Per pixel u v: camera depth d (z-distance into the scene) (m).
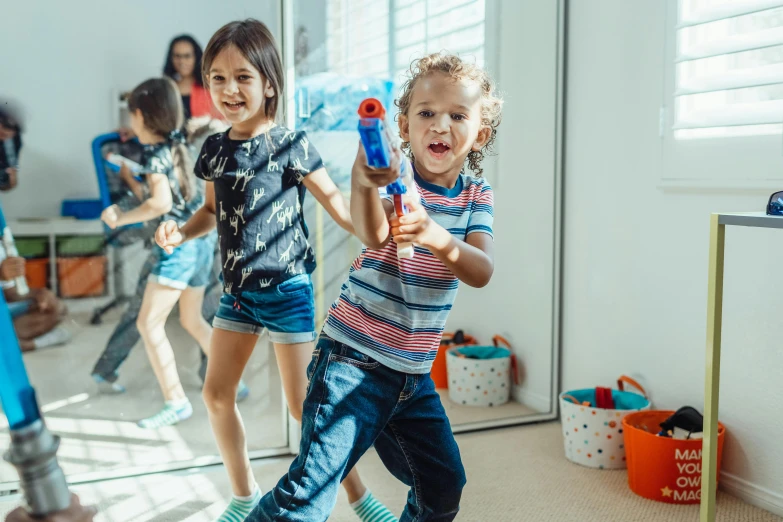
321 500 1.10
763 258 1.75
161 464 2.01
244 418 2.09
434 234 0.99
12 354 0.57
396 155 0.90
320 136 2.10
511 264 2.57
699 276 1.93
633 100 2.12
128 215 1.96
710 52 1.82
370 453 2.13
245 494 1.57
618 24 2.16
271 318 1.52
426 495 1.21
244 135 1.55
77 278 1.93
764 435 1.76
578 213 2.36
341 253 2.18
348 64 2.12
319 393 1.12
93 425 1.96
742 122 1.75
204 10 1.96
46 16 1.84
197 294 2.05
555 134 2.41
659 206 2.05
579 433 2.03
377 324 1.14
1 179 1.84
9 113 1.83
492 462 2.06
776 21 1.75
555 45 2.38
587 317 2.34
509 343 2.62
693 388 1.96
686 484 1.78
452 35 2.27
